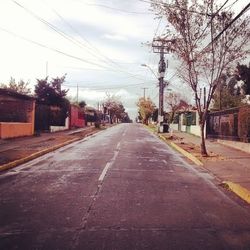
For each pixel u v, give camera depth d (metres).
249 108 20.75
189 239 5.91
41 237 5.94
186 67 18.47
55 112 40.62
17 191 9.59
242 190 9.64
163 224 6.73
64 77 40.41
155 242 5.73
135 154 18.95
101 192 9.46
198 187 10.60
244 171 13.55
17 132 27.39
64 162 15.48
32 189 9.84
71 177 11.71
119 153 19.23
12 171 13.07
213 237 6.05
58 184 10.54
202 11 17.39
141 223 6.76
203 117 18.25
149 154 19.25
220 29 17.19
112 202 8.38
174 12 17.50
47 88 39.03
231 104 38.03
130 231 6.27
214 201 8.85
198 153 19.20
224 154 19.02
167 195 9.30
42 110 35.59
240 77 33.09
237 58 17.31
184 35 17.75
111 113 119.12
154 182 11.09
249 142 20.53
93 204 8.17
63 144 24.03
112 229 6.37
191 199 8.96
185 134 40.53
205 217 7.31
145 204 8.26
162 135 37.00
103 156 17.75
